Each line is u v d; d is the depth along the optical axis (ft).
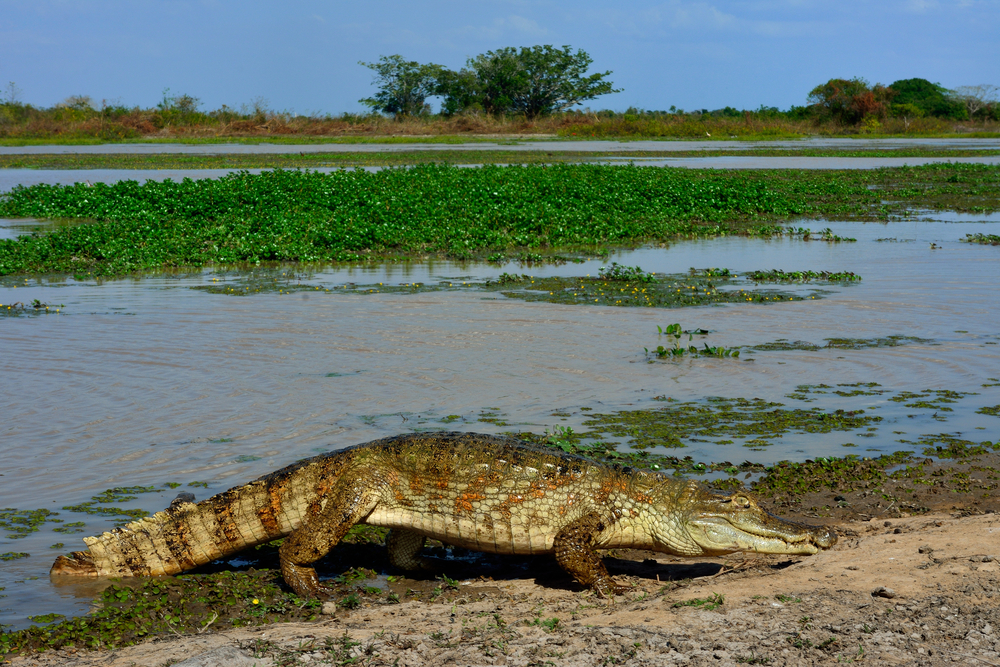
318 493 18.80
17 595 18.10
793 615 15.40
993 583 16.07
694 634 14.83
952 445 26.30
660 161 162.30
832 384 33.12
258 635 15.84
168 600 17.94
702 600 16.40
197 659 14.43
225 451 26.30
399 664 14.26
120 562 19.11
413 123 276.82
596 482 18.48
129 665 14.69
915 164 155.43
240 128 254.47
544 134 268.21
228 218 83.82
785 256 65.87
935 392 31.96
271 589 18.60
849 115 285.64
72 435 27.78
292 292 52.54
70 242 69.26
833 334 40.83
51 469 25.02
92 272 61.00
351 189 98.07
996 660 13.52
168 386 32.99
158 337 40.47
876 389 32.42
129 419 29.27
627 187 102.53
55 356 37.24
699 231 82.23
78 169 145.59
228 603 17.78
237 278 58.54
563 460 18.70
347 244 72.18
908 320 43.42
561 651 14.42
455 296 50.67
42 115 256.11
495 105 293.84
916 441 27.02
